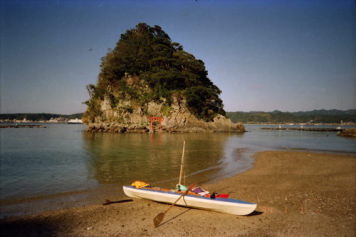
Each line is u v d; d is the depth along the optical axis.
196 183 16.73
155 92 93.94
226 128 92.50
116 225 9.75
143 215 10.79
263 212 11.17
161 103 92.00
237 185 16.08
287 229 9.44
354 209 11.53
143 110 93.31
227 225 9.80
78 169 21.48
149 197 12.41
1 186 15.60
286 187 15.51
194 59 99.62
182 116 89.12
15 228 9.41
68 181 17.06
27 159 27.28
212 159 27.33
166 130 85.38
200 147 40.00
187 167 22.55
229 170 21.19
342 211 11.28
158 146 41.50
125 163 24.67
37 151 34.62
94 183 16.50
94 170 21.06
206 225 9.79
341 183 16.50
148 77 95.56
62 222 9.98
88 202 12.47
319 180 17.38
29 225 9.67
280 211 11.29
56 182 16.73
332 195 13.76
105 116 96.75
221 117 93.81
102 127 88.38
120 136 67.94
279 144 46.50
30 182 16.70
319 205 12.09
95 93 101.12
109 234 9.00
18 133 85.81
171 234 9.02
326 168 21.86
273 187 15.53
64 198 13.13
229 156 29.62
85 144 45.06
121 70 100.25
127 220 10.23
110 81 102.25
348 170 20.94
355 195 13.75
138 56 103.44
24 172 20.17
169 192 12.01
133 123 91.94
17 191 14.46
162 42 113.81
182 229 9.44
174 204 11.95
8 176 18.62
